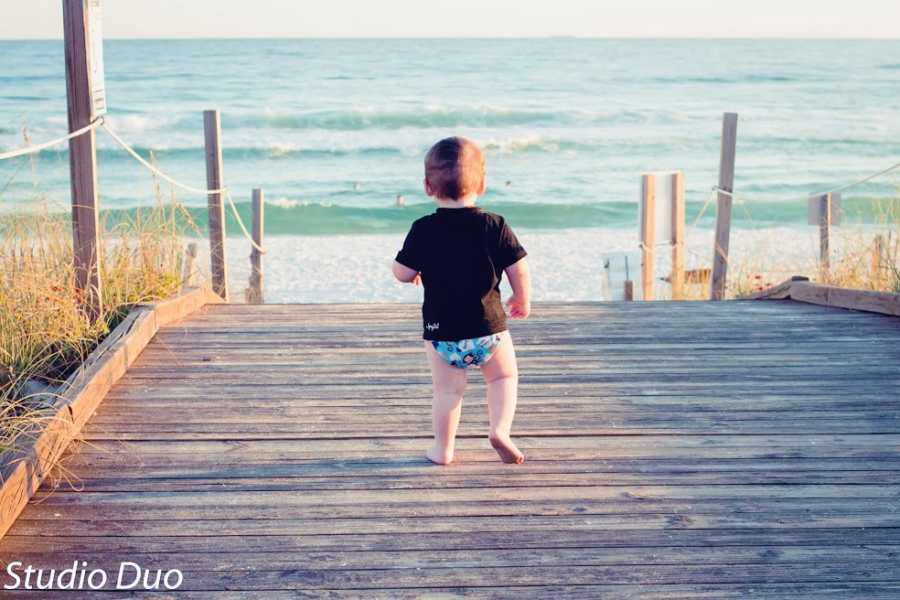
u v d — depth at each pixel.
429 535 3.30
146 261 6.45
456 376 3.82
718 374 5.19
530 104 44.84
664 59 78.69
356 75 60.25
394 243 20.11
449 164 3.60
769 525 3.38
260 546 3.22
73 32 5.12
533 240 20.45
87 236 5.34
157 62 67.81
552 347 5.73
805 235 19.36
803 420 4.46
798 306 7.09
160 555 3.15
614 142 34.41
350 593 2.93
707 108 44.34
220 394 4.77
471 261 3.64
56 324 5.09
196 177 27.83
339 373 5.14
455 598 2.91
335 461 3.96
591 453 4.05
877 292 6.64
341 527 3.36
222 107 41.94
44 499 3.56
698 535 3.31
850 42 129.25
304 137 34.34
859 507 3.53
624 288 9.83
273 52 83.94
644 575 3.04
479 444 4.16
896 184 10.76
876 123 39.59
